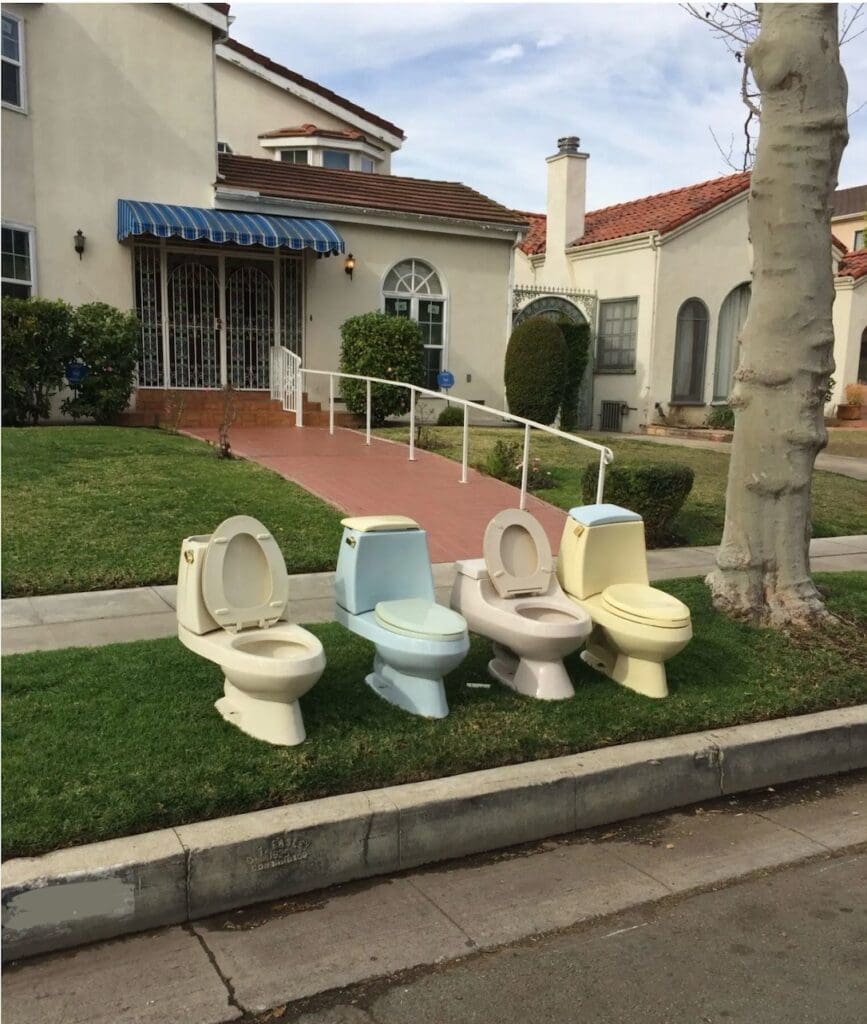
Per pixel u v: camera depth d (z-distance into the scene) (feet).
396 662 14.89
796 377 20.24
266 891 11.46
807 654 19.10
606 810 14.07
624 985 10.06
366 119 75.25
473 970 10.27
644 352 65.05
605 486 30.07
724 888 12.24
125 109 46.44
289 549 25.53
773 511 20.79
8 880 10.12
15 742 13.08
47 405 41.86
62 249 45.60
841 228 113.50
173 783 12.11
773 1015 9.60
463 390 57.52
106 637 18.47
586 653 18.20
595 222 76.64
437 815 12.62
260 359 52.11
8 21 42.68
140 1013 9.37
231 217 47.67
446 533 28.63
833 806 15.01
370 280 53.62
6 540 23.90
